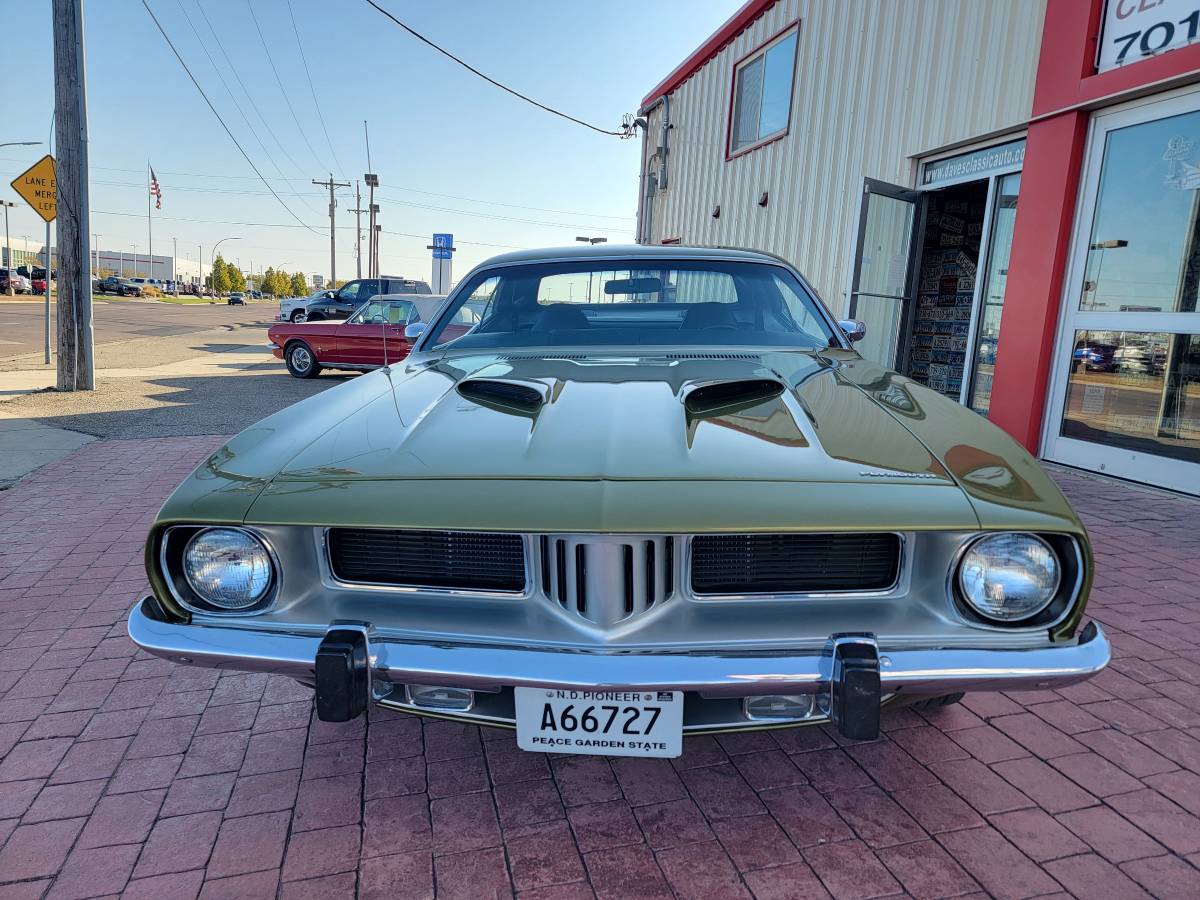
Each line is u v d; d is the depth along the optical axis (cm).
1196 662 251
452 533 152
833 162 765
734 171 992
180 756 208
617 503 138
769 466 149
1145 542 360
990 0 553
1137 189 452
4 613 301
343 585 155
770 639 147
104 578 338
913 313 688
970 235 709
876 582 151
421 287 1947
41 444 619
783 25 857
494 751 209
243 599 155
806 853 168
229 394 952
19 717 227
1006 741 209
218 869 165
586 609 146
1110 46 453
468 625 151
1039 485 151
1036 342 511
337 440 172
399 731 220
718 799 187
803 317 276
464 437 168
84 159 905
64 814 184
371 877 162
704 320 272
